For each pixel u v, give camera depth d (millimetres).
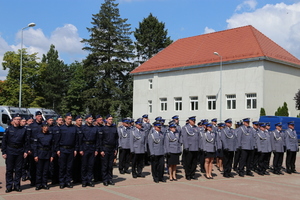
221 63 34688
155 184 11508
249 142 13883
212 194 10039
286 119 28125
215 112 36625
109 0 58250
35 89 59094
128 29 59219
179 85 40406
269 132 15133
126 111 58719
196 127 12906
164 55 45000
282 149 15023
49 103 73375
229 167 13586
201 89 38094
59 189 10359
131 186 11047
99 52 55625
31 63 55625
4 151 9828
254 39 36531
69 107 67250
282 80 35312
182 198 9367
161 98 42844
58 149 10477
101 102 54906
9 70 55719
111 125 11375
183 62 40312
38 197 9133
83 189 10414
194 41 43969
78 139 10719
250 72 33875
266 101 33281
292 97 36438
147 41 64125
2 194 9477
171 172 12453
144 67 45062
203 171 14672
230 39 39375
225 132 13680
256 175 14430
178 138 12297
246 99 34281
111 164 11242
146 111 44469
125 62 57656
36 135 10359
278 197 9922
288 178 13820
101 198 9109
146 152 13078
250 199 9508
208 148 13047
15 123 9945
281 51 37062
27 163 11758
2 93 55438
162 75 42594
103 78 56094
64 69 77562
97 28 57438
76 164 11391
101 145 11102
